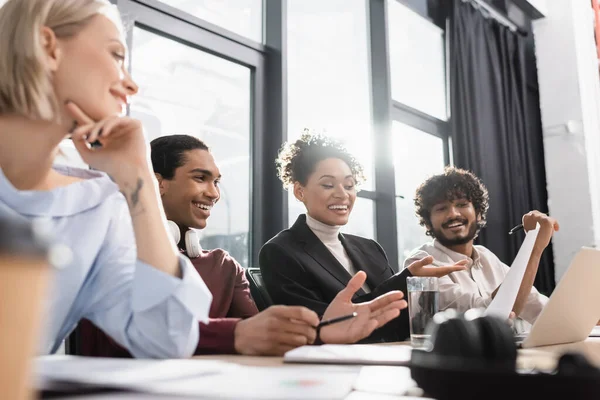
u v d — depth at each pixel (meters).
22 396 0.19
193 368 0.44
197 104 2.46
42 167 0.86
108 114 0.84
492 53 3.79
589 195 3.81
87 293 0.88
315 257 1.70
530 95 4.17
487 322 0.44
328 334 0.91
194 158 1.63
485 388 0.35
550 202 3.96
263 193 2.63
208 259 1.60
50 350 0.85
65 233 0.84
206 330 0.84
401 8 3.48
